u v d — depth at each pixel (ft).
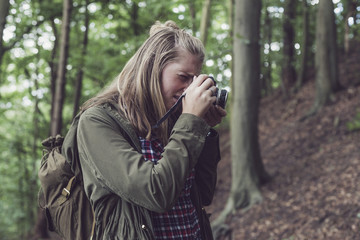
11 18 26.71
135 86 3.94
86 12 26.86
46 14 26.14
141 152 3.81
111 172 3.46
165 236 3.94
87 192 3.71
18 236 42.22
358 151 23.45
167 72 3.84
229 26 28.86
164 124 4.03
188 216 4.16
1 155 41.93
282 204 22.22
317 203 20.35
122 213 3.63
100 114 3.73
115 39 29.14
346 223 17.48
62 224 3.95
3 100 40.86
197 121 3.61
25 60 32.30
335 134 27.22
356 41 40.88
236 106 24.40
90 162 3.59
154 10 26.55
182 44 3.89
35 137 39.88
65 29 22.68
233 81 25.52
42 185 4.01
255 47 23.34
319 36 31.60
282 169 26.16
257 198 23.85
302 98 37.22
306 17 37.68
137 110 3.90
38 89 38.73
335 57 31.76
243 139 24.43
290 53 38.83
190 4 28.22
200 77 3.82
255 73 23.76
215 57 24.34
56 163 3.95
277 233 20.16
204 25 26.08
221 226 23.21
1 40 10.88
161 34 3.96
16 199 39.93
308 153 26.78
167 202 3.37
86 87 36.63
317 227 18.58
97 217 3.69
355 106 28.76
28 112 42.86
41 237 36.11
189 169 3.51
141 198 3.40
